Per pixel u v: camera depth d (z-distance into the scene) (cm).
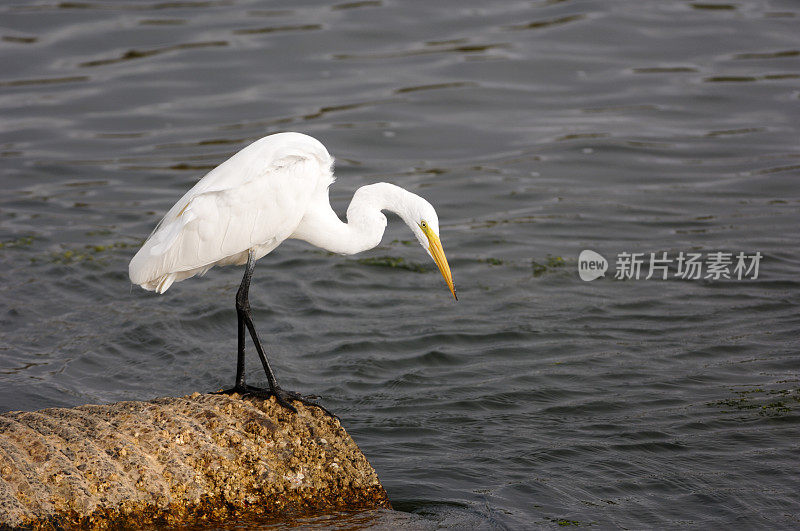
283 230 948
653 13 2438
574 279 1441
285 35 2333
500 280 1446
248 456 773
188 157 1856
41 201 1711
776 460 938
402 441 990
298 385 1132
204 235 916
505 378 1148
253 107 2038
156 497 727
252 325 893
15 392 1085
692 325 1283
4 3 2466
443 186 1769
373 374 1164
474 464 938
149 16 2428
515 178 1798
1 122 1967
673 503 866
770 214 1639
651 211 1669
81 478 713
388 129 1967
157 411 793
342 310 1357
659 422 1024
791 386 1098
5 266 1456
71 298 1370
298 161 940
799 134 1909
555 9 2461
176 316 1327
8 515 671
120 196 1738
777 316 1301
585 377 1142
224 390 874
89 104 2047
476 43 2291
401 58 2245
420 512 835
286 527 754
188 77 2155
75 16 2409
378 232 1002
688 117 2000
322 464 792
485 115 2030
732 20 2389
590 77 2155
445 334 1268
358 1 2497
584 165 1842
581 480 908
